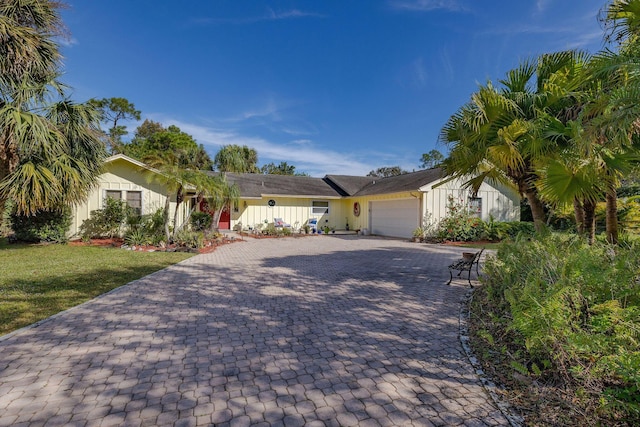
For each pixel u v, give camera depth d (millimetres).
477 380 2740
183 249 10727
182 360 3068
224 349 3324
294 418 2219
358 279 6703
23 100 6777
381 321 4207
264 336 3678
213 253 10633
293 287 5996
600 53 3957
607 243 4914
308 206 20703
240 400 2428
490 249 11734
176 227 12312
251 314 4445
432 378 2773
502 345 3346
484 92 5250
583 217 5988
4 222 11617
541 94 5359
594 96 4422
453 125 5984
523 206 19500
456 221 14414
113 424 2135
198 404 2371
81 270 7156
